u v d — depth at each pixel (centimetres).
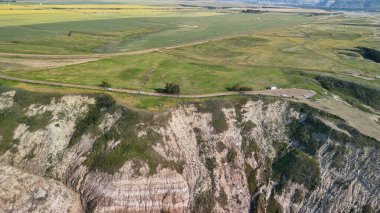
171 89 9656
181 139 8288
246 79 11406
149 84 10469
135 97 9206
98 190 7338
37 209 6900
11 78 10025
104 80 10531
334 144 8181
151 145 7900
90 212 7169
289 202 7762
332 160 7994
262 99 9494
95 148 7925
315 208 7575
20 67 11431
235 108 9275
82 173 7650
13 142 8169
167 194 7425
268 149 8606
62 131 8356
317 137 8450
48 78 10350
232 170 8225
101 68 11888
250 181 8150
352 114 9288
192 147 8312
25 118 8538
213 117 8869
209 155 8288
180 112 8806
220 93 9938
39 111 8656
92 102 8875
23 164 7900
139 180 7381
